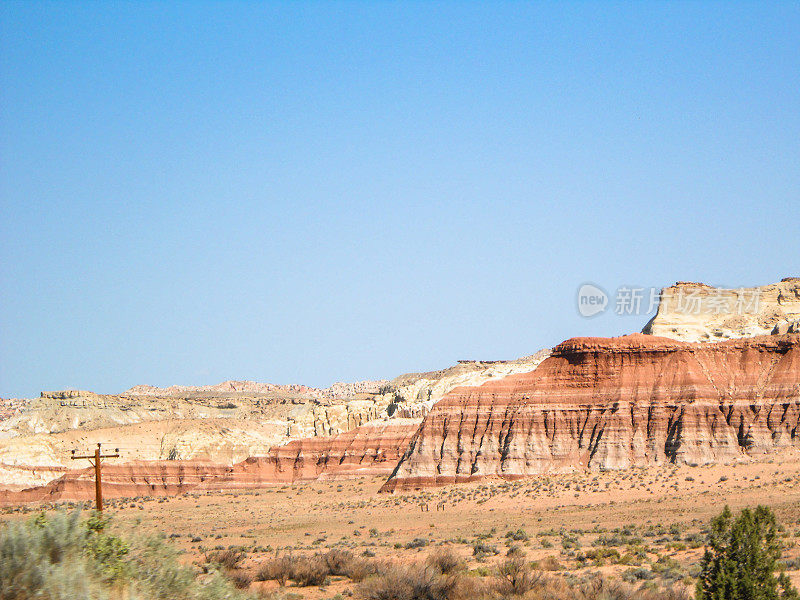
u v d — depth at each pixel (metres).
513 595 66.31
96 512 35.09
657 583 76.62
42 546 31.00
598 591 63.16
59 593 28.23
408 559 111.38
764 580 52.62
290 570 88.56
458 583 70.75
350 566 93.81
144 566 33.38
